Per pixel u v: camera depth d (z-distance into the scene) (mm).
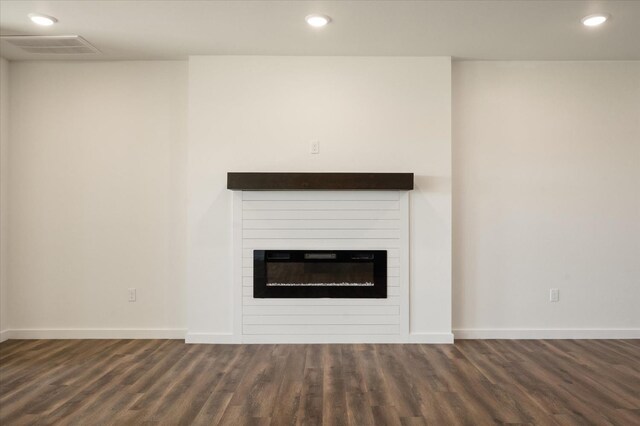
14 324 4410
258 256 4227
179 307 4418
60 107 4402
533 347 4117
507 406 2846
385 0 3117
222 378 3324
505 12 3312
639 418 2680
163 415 2713
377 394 3029
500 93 4398
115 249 4414
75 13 3326
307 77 4242
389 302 4246
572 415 2719
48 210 4418
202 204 4230
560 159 4414
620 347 4105
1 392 3072
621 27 3590
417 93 4246
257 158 4242
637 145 4371
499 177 4406
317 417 2689
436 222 4242
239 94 4238
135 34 3730
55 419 2666
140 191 4418
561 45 3994
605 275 4383
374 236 4230
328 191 4219
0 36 3738
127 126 4402
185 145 4406
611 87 4406
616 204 4379
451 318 4293
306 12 3311
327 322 4250
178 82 4398
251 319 4238
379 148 4246
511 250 4410
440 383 3227
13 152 4402
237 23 3508
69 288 4418
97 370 3502
